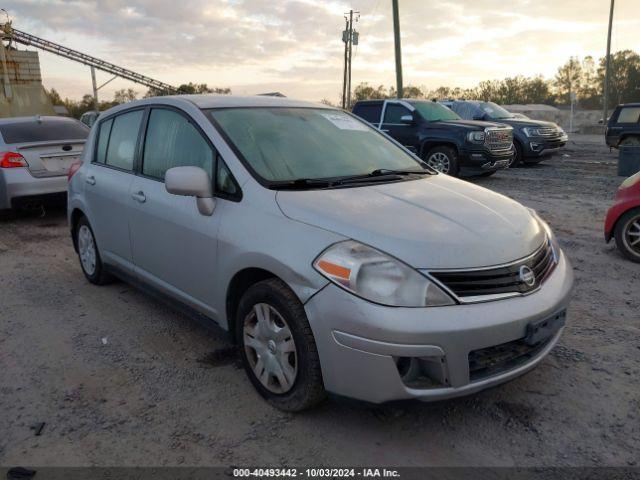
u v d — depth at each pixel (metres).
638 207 5.82
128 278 4.69
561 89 102.62
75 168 5.39
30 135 8.41
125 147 4.64
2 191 8.09
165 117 4.19
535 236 3.21
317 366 2.88
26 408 3.28
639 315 4.53
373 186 3.54
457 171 12.34
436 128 12.52
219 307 3.52
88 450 2.88
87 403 3.32
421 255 2.73
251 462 2.77
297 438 2.95
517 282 2.88
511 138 12.77
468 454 2.81
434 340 2.61
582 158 18.00
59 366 3.80
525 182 12.18
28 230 8.10
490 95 102.81
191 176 3.39
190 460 2.79
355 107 14.20
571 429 3.01
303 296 2.83
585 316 4.51
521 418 3.11
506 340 2.76
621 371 3.61
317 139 4.00
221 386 3.49
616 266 5.82
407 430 3.01
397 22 24.62
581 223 7.87
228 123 3.79
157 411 3.22
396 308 2.64
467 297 2.73
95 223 4.96
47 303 5.00
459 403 3.25
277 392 3.16
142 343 4.14
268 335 3.15
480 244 2.86
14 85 40.28
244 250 3.17
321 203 3.15
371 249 2.76
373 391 2.68
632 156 12.66
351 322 2.66
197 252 3.61
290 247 2.94
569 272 3.35
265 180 3.38
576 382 3.48
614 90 98.94
